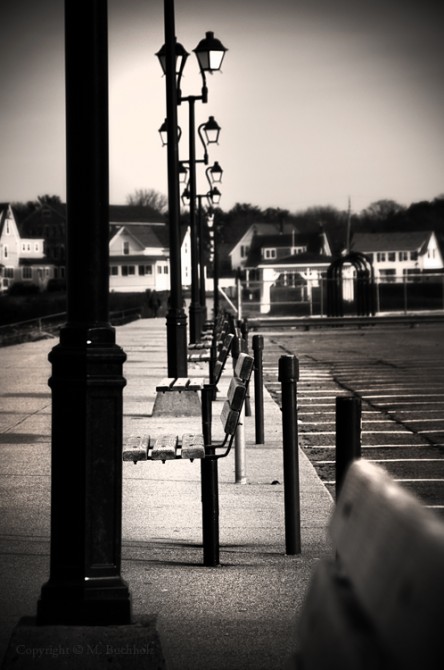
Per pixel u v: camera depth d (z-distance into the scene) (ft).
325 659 9.31
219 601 27.66
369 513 9.85
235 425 33.04
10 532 37.01
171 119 76.54
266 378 108.47
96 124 22.49
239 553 33.71
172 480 47.85
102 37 22.57
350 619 9.09
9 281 649.20
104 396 22.02
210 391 51.16
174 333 72.43
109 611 21.35
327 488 46.14
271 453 55.72
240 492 44.73
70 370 21.98
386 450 57.06
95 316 22.41
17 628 21.06
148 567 31.78
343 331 235.81
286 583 29.48
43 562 32.12
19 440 61.46
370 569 9.20
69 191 22.62
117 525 21.84
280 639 24.13
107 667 20.66
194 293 134.41
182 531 37.42
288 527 33.40
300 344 177.88
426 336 205.36
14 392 91.35
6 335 189.26
